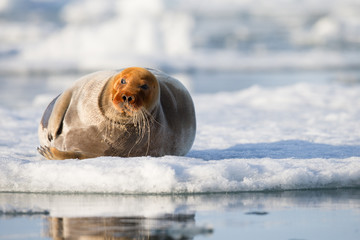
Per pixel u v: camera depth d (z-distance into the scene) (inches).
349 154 1076.5
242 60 6181.1
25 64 5679.1
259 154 1095.6
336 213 709.9
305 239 591.2
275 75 4968.0
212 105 2212.1
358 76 4621.1
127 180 824.3
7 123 1638.8
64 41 6742.1
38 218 677.9
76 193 834.2
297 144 1237.7
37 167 858.8
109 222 655.1
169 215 692.7
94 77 979.9
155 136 956.6
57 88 3853.3
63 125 979.9
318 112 1952.5
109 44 6752.0
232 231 616.4
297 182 862.5
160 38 6870.1
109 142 936.3
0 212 708.7
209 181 831.7
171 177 817.5
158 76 1032.8
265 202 775.1
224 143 1278.3
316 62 5994.1
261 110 2049.7
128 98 879.1
